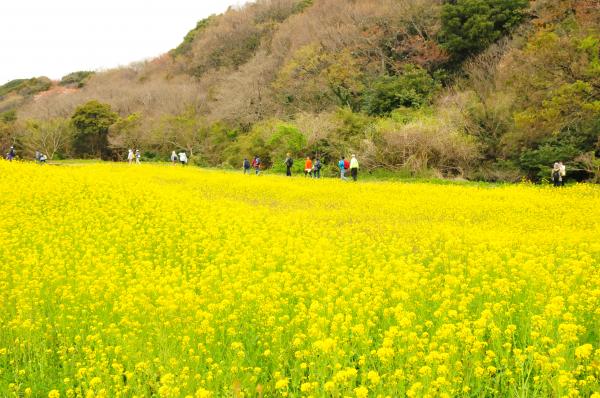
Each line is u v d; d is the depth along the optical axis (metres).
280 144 39.78
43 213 16.22
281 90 53.19
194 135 52.84
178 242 13.05
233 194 22.91
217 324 7.30
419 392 5.09
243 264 10.18
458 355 6.06
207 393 5.09
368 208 19.28
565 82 26.42
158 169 33.12
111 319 7.77
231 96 54.91
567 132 29.81
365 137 37.25
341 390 5.52
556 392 5.19
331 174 35.97
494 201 20.33
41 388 6.11
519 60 31.75
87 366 6.50
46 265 10.03
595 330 6.95
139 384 5.88
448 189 24.14
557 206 18.89
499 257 10.89
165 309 7.48
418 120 36.75
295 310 7.52
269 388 5.93
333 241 13.45
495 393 5.56
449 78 46.59
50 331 7.41
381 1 58.25
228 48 76.44
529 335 6.75
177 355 6.34
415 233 14.06
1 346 7.06
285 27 67.25
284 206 19.84
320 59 53.25
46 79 109.06
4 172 22.06
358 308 7.57
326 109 48.53
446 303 7.24
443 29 49.03
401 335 6.34
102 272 9.84
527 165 30.48
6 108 98.31
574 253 11.14
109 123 60.75
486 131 34.69
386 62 51.22
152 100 68.50
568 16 34.12
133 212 16.70
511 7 45.97
